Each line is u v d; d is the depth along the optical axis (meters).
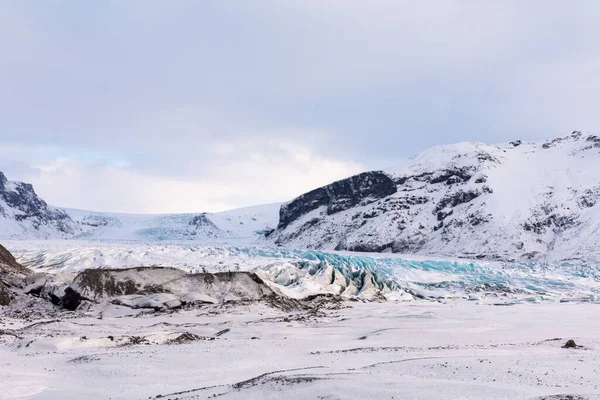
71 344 30.52
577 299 75.75
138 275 58.69
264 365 24.97
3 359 26.27
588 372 18.20
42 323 41.09
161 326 41.47
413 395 15.01
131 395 19.45
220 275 61.03
